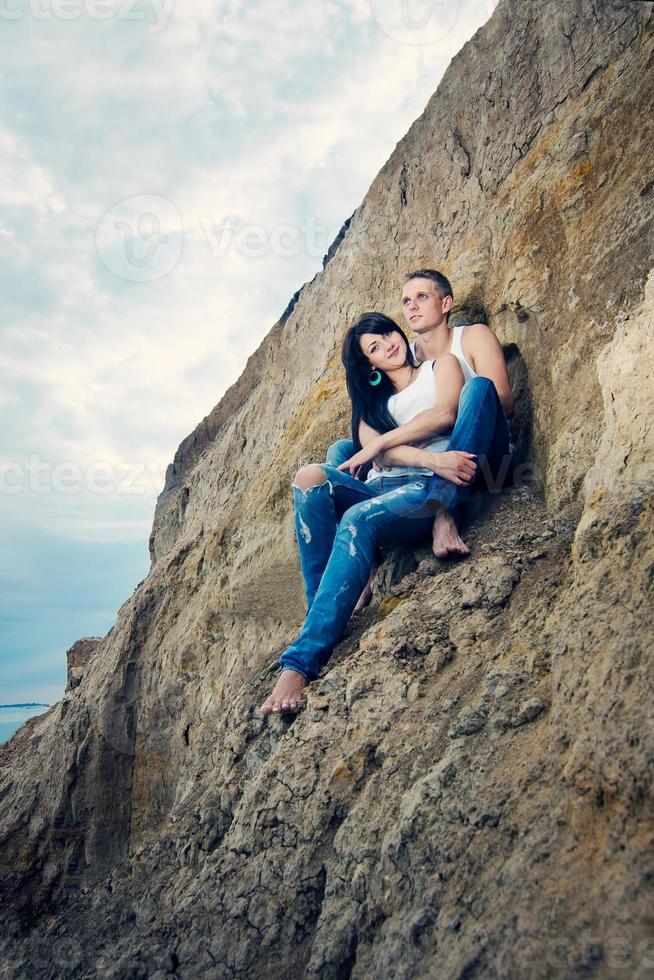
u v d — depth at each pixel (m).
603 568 3.61
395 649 4.68
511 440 6.11
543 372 5.97
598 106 6.27
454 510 5.66
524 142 7.29
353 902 3.53
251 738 5.36
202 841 4.80
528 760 3.29
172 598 8.95
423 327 6.38
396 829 3.49
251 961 3.70
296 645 5.37
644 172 5.53
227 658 7.67
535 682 3.72
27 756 10.27
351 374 6.54
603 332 5.38
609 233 5.64
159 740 8.27
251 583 7.43
